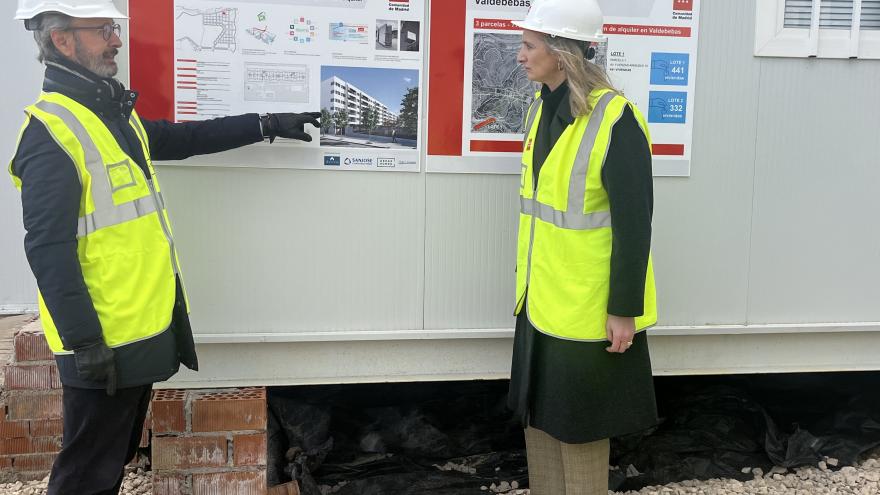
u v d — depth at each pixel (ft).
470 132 9.73
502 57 9.66
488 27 9.58
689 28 9.96
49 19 6.90
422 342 10.08
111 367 6.81
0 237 13.67
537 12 7.88
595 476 8.36
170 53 9.00
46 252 6.52
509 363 10.34
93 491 7.29
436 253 9.90
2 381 10.75
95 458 7.29
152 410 9.05
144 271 7.15
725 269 10.46
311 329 9.73
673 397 11.94
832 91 10.43
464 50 9.58
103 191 6.92
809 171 10.49
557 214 7.96
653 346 10.57
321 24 9.25
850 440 11.43
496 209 9.95
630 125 7.63
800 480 10.97
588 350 7.93
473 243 9.96
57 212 6.55
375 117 9.52
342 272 9.72
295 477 9.87
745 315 10.57
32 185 6.56
